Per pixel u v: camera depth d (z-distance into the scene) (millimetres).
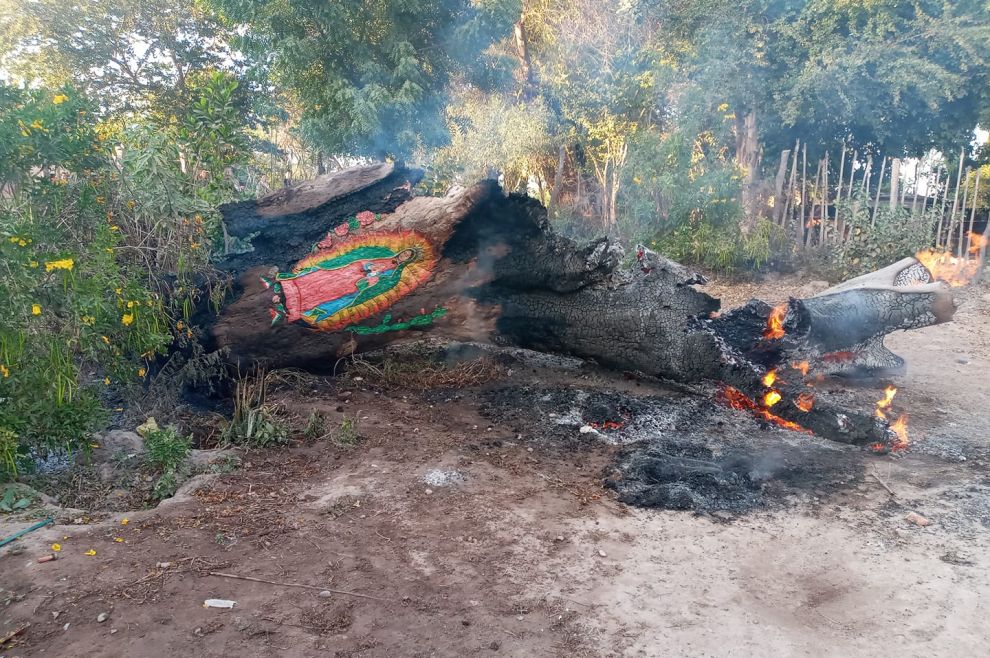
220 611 3270
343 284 6496
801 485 4793
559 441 5543
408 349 7105
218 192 6590
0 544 3752
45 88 5289
